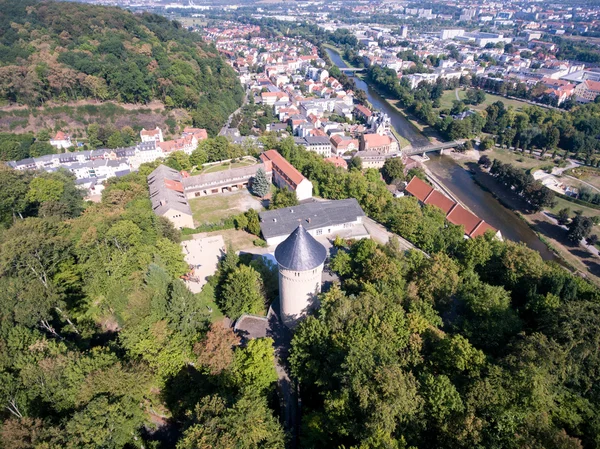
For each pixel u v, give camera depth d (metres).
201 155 184.88
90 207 126.50
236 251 119.62
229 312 83.50
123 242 90.94
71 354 58.38
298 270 72.50
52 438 47.41
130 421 53.12
